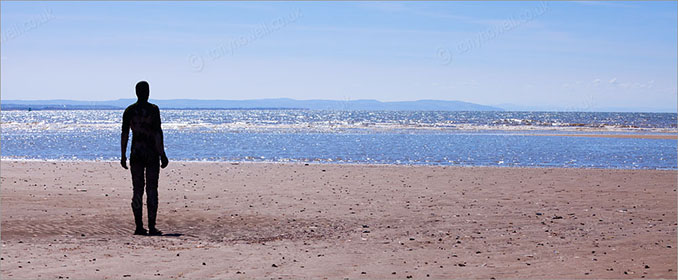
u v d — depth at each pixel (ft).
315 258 28.48
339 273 24.99
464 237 35.04
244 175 72.95
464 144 150.71
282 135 201.05
